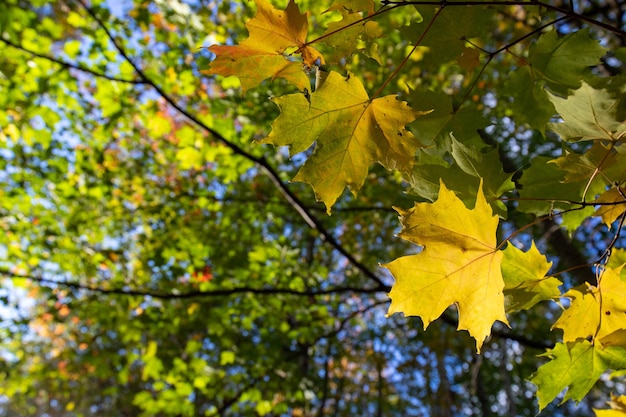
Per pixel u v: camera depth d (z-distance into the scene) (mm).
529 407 14523
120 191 6828
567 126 1160
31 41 4715
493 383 14469
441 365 12094
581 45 1433
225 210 6801
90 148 7184
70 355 7309
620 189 1260
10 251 6473
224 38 4594
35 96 5203
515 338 5137
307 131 1132
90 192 6297
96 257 6582
